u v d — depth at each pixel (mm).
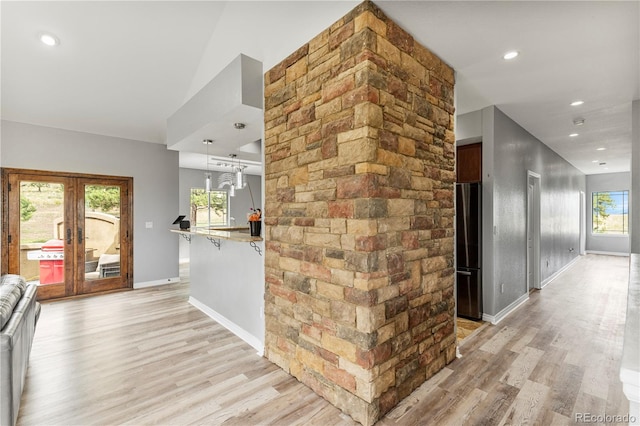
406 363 2205
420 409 2076
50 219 4602
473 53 2504
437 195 2543
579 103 3572
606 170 8914
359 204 1945
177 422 1978
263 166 2846
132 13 3041
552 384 2355
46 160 4539
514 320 3730
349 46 2012
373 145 1936
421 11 2018
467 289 3807
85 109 4289
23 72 3496
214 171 8969
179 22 3230
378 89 1981
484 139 3734
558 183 6453
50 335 3316
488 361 2707
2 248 4219
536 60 2613
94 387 2354
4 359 1753
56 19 2980
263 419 2006
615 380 2402
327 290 2176
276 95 2668
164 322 3727
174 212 5836
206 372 2570
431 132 2473
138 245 5406
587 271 6793
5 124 4238
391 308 2074
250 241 2742
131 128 4914
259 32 2826
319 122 2236
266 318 2820
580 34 2248
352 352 2002
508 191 4051
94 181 4977
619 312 4008
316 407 2119
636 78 2930
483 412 2045
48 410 2086
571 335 3264
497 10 2000
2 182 4219
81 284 4875
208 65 3600
